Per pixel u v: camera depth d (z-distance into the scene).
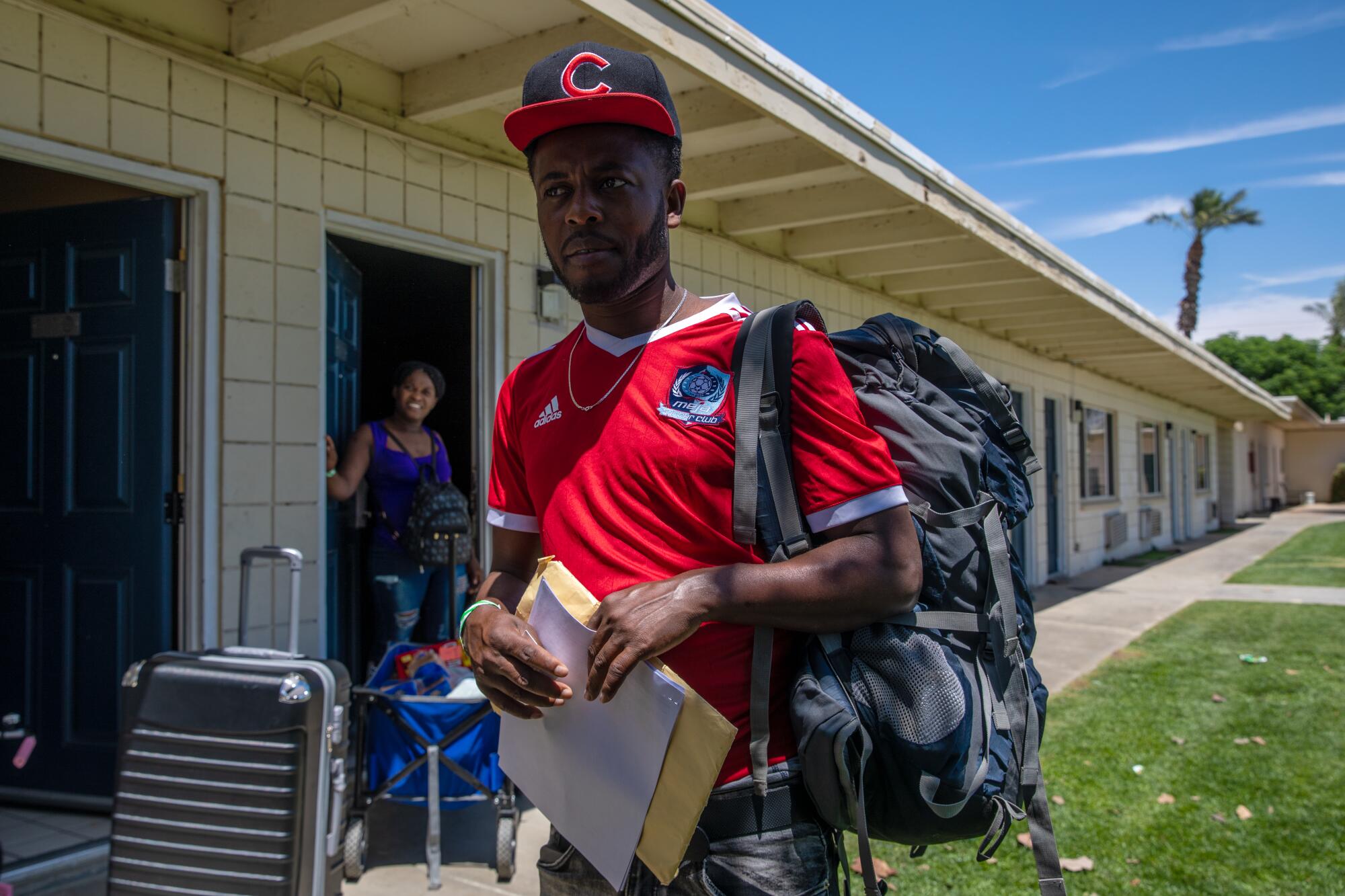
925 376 1.51
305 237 3.56
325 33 3.12
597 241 1.24
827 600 1.09
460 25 3.44
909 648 1.18
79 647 3.33
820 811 1.15
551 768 1.29
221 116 3.28
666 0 3.16
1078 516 12.04
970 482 1.31
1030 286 7.42
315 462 3.60
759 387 1.18
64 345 3.37
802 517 1.18
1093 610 8.73
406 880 3.04
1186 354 11.11
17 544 3.41
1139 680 5.76
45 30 2.82
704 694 1.16
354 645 4.45
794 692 1.16
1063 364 11.46
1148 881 2.96
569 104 1.20
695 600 1.08
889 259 6.75
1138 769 4.00
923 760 1.14
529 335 4.48
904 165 4.79
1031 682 1.37
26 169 3.45
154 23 3.08
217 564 3.28
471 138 4.23
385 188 3.85
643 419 1.22
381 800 3.13
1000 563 1.31
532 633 1.26
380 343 5.93
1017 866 3.10
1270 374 47.50
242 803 2.36
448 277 5.68
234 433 3.33
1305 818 3.46
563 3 3.28
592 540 1.24
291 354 3.51
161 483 3.24
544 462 1.35
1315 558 14.06
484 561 4.36
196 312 3.26
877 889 1.07
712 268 5.59
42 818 3.24
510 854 3.05
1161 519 16.83
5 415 3.43
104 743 3.27
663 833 1.12
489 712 3.08
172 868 2.38
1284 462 38.25
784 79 3.80
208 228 3.27
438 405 5.73
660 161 1.27
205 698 2.40
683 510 1.18
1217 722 4.77
